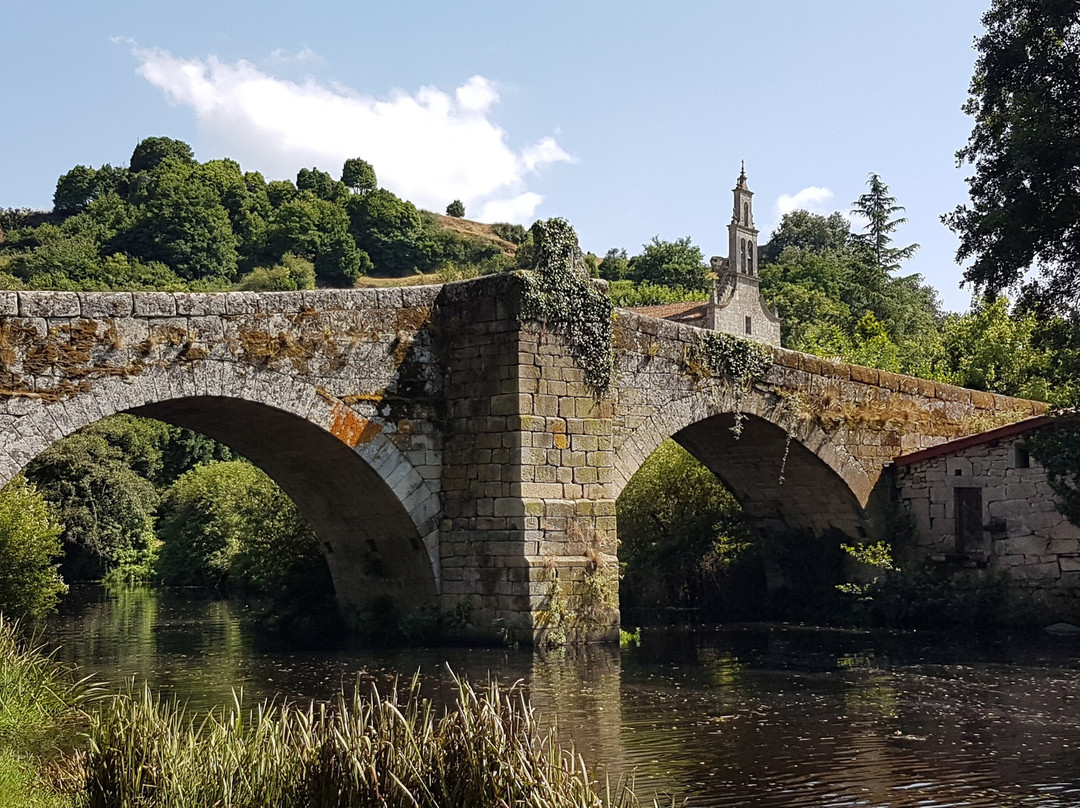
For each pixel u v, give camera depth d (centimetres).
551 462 1747
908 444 2531
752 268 4872
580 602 1756
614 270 8719
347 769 733
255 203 8356
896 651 1839
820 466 2344
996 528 2239
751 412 2164
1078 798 875
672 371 2005
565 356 1788
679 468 2731
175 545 4200
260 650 1820
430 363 1789
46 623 2477
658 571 2658
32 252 6806
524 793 700
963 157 2381
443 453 1792
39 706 1149
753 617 2505
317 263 8238
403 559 1858
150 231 7319
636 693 1359
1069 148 2120
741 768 969
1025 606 2170
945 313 7362
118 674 1538
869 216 6397
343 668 1557
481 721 726
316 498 1903
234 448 1855
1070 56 2233
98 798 778
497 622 1717
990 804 858
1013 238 2217
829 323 5706
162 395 1480
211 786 767
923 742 1080
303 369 1636
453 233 10156
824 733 1121
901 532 2416
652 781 923
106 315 1441
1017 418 2777
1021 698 1348
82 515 4209
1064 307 2305
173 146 9969
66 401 1397
